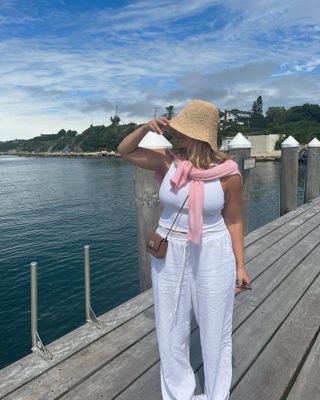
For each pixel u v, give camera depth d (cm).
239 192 175
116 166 5872
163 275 179
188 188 166
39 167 6756
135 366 233
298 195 2106
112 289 862
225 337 185
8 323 709
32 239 1351
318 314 303
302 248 469
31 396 206
